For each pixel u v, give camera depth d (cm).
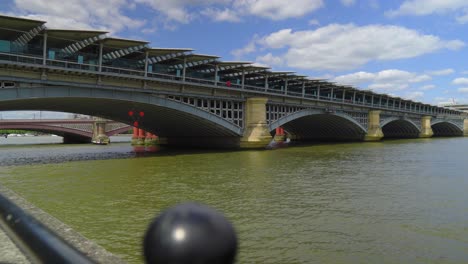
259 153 4341
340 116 6291
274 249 1097
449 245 1129
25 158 3925
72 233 633
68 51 3516
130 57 3953
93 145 7256
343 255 1052
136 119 4759
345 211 1534
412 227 1312
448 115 10681
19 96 2848
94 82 3281
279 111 5278
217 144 5169
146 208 1600
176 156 3978
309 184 2181
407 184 2172
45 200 1758
